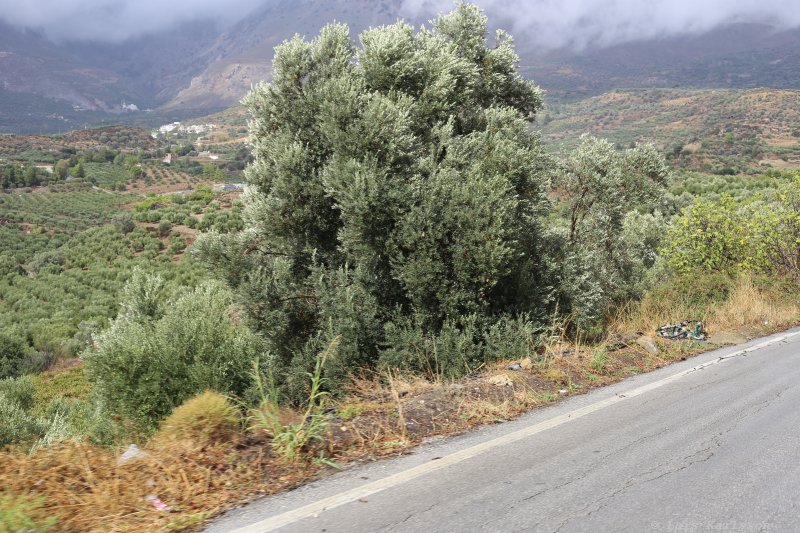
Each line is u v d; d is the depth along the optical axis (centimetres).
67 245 6688
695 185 5462
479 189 885
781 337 931
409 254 898
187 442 408
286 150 1038
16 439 825
